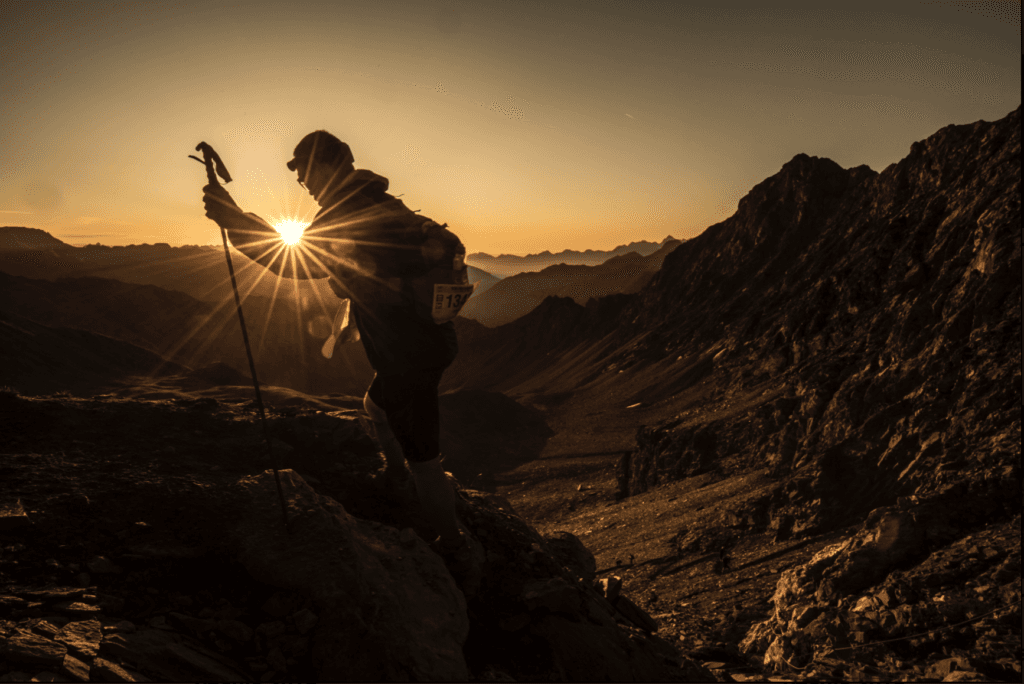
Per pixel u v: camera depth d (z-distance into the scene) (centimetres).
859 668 1198
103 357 17212
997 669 1035
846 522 6066
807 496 6544
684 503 9212
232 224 297
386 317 308
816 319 17000
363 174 295
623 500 12512
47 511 306
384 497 408
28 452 353
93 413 404
